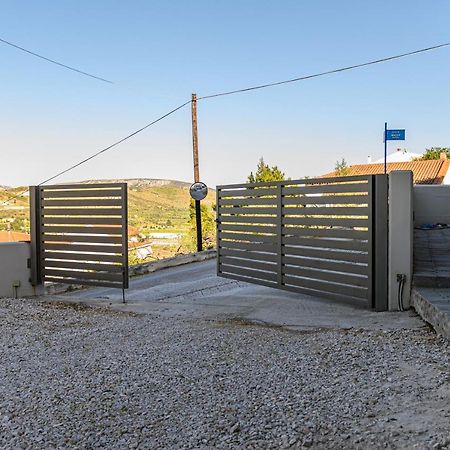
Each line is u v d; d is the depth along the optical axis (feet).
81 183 33.94
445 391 13.33
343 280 27.32
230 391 14.52
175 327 23.71
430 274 24.84
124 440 11.86
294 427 11.91
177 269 53.47
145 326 24.12
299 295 31.71
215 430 12.06
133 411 13.47
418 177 144.77
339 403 13.14
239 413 12.92
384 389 13.83
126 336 22.11
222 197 36.91
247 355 18.17
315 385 14.58
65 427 12.69
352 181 26.53
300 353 18.04
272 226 32.07
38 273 35.76
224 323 24.71
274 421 12.35
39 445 11.81
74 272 34.45
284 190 31.07
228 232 36.40
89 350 19.93
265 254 32.76
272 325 24.06
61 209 34.78
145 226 104.06
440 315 19.16
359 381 14.64
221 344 19.92
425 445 10.51
